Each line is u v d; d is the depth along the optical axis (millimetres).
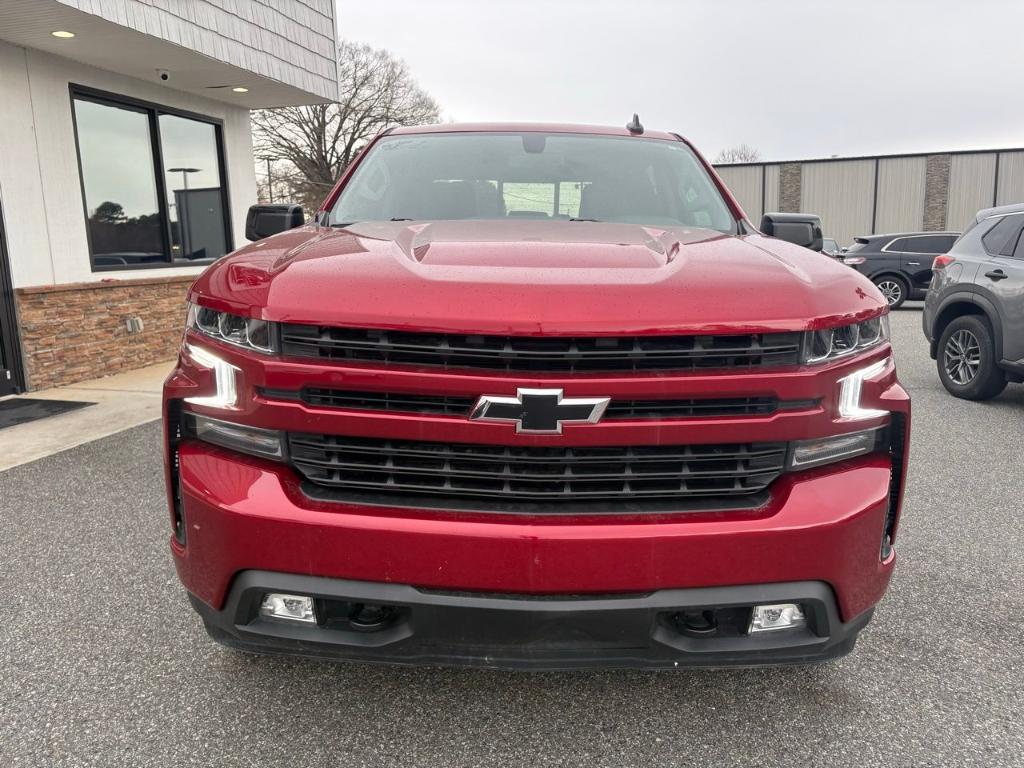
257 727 2115
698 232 2510
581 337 1671
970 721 2178
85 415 5898
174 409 1947
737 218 2855
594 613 1715
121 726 2119
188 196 9320
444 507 1756
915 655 2533
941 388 7215
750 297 1766
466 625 1742
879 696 2295
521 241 2109
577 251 1998
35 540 3438
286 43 8789
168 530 3561
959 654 2543
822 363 1784
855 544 1819
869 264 15469
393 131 3424
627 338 1690
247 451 1832
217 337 1855
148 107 8469
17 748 2027
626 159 3150
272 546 1756
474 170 3025
